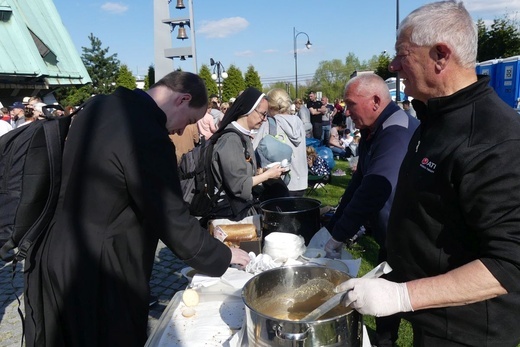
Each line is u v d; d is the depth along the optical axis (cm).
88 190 145
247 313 123
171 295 378
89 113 153
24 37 990
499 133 105
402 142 200
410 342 285
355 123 222
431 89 120
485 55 2066
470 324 119
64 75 1168
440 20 113
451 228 116
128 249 152
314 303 147
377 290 111
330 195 680
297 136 383
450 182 112
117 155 142
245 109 271
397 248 132
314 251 198
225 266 163
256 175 292
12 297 385
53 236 149
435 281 109
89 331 146
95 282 145
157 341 147
